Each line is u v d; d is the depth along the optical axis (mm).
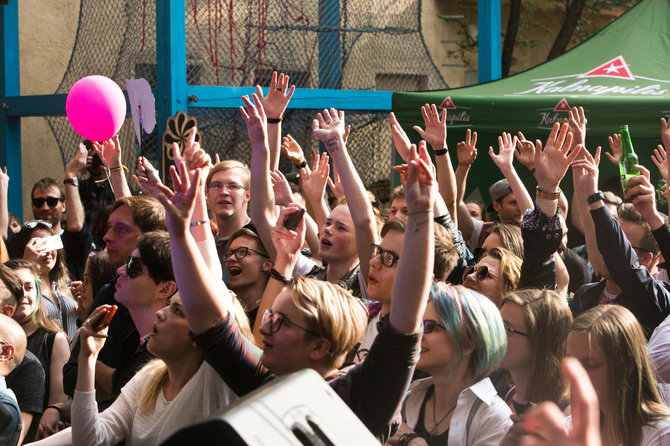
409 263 1865
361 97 7277
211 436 888
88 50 7316
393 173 6984
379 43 7820
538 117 6465
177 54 6160
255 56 6883
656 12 8047
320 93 7023
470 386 2303
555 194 3020
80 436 2414
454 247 3125
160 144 6230
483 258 3127
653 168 7781
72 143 7488
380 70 7848
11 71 7941
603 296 3795
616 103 6355
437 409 2371
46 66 9281
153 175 3455
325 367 2133
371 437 1024
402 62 7988
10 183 7953
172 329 2352
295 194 5281
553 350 2410
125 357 3062
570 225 6613
